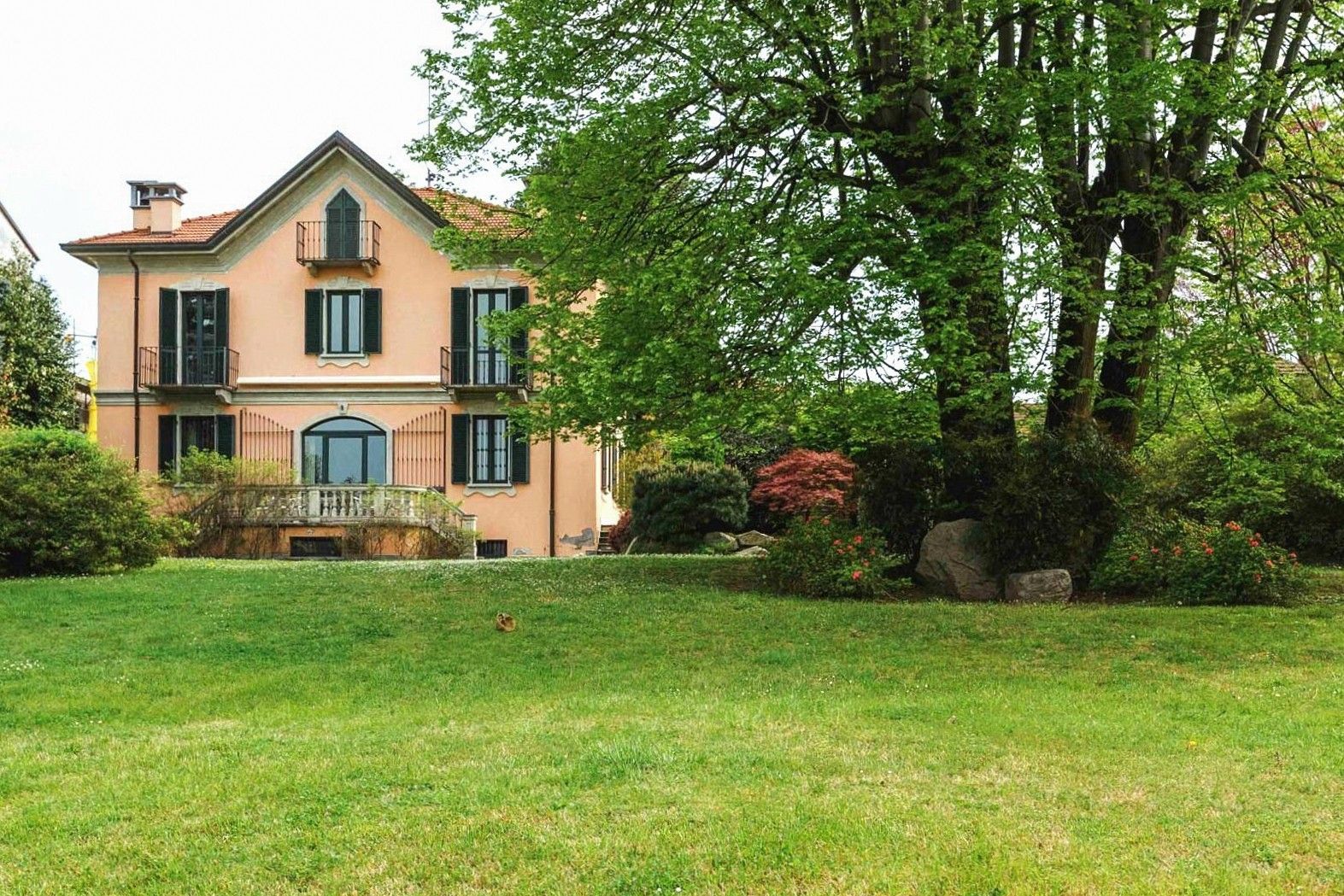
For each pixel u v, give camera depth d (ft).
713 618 42.22
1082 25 47.24
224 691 31.73
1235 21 47.67
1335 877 16.07
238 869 17.01
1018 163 45.39
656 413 49.75
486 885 16.20
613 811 19.01
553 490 95.71
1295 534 62.54
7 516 56.39
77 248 95.61
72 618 42.98
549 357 54.60
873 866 16.38
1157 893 15.38
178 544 70.18
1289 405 49.49
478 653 36.88
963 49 43.11
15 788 21.71
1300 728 24.89
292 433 96.48
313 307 96.43
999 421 51.01
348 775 21.77
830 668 33.58
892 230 45.57
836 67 48.88
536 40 49.52
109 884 16.55
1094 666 33.17
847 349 45.11
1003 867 16.24
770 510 87.51
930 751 22.99
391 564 65.16
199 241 95.76
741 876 16.14
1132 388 50.08
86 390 119.96
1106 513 48.47
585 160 48.93
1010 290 42.70
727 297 46.19
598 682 32.35
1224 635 37.32
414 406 96.32
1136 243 49.57
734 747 23.21
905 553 52.16
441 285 96.22
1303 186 49.80
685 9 48.70
